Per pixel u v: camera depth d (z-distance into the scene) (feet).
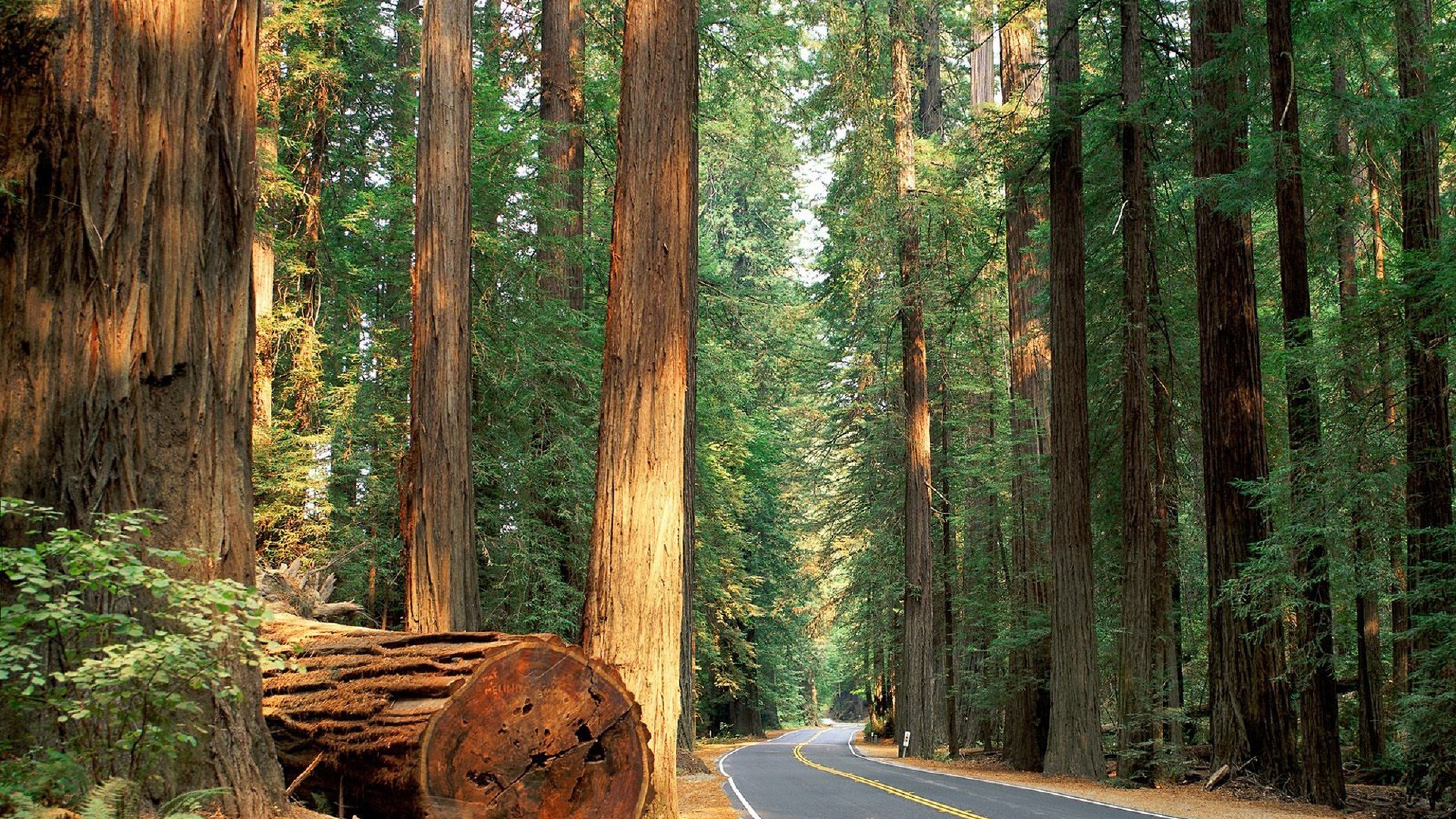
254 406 59.47
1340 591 54.19
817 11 72.43
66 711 15.48
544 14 70.64
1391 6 56.39
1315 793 51.19
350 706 19.89
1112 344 75.61
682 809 44.45
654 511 31.24
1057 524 67.21
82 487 17.25
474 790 18.12
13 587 16.55
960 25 111.34
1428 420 52.03
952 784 60.03
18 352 17.30
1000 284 105.60
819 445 132.05
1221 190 54.44
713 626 120.67
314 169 73.05
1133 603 63.67
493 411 65.00
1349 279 69.46
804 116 79.00
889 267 96.78
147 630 17.49
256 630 16.92
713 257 134.92
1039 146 70.90
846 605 137.18
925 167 92.84
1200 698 87.30
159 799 16.66
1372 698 62.23
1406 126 55.77
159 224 18.47
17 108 17.69
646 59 33.40
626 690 19.84
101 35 18.19
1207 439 59.06
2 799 14.24
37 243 17.53
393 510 64.13
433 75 43.01
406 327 66.18
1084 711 65.10
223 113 19.67
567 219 66.95
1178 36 70.08
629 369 31.91
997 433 108.47
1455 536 46.21
